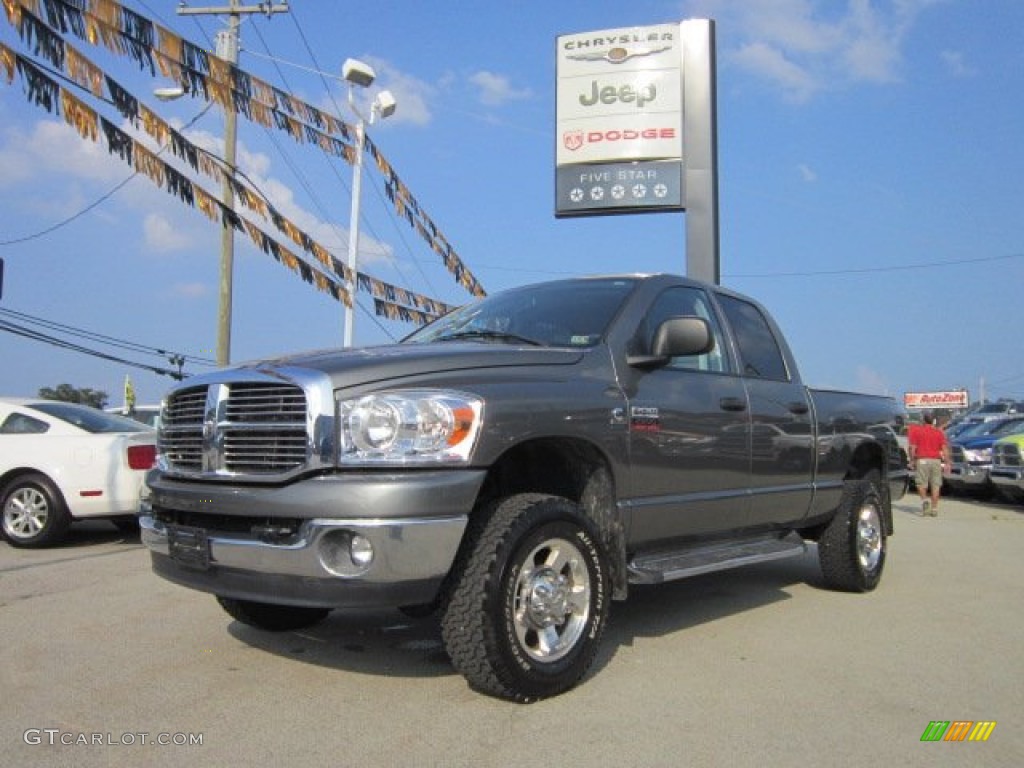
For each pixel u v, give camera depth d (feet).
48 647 16.44
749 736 12.32
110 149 30.58
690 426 16.85
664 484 16.21
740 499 18.33
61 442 29.14
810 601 21.58
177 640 16.94
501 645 12.68
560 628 13.97
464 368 13.61
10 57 26.21
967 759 11.74
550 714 12.98
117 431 30.76
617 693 14.01
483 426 12.89
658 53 55.93
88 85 29.17
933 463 47.21
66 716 12.79
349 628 17.87
